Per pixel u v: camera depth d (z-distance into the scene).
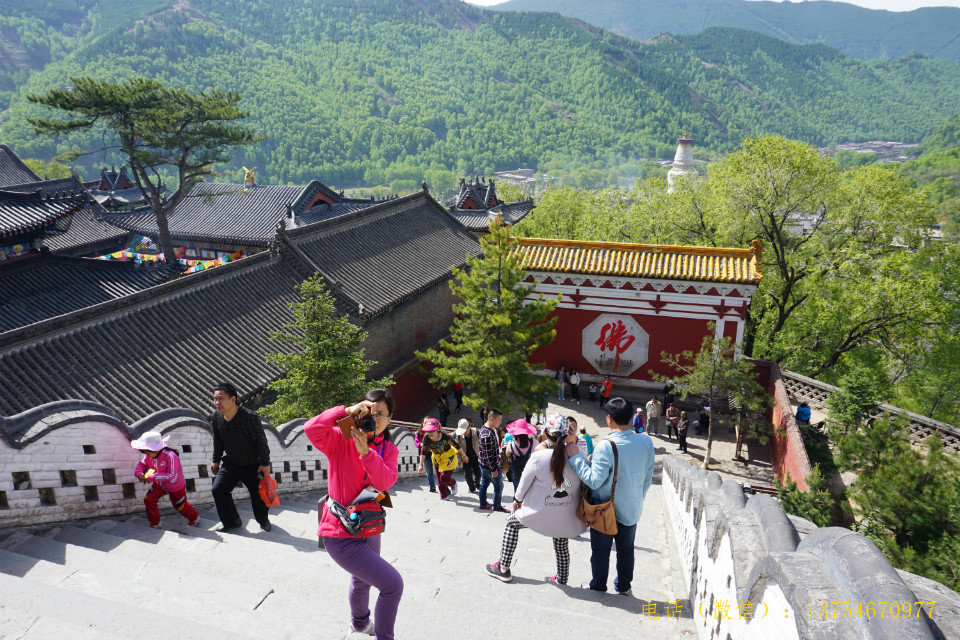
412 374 30.17
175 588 5.42
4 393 15.23
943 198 179.62
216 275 22.45
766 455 27.02
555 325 33.28
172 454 7.78
